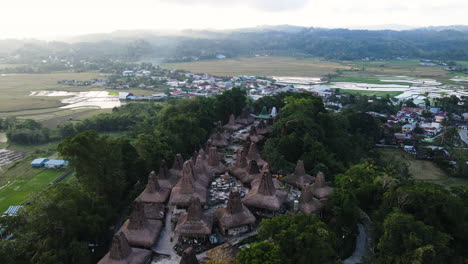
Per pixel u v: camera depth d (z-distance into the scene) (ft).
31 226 199.82
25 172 396.98
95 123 570.05
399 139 531.91
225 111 479.00
